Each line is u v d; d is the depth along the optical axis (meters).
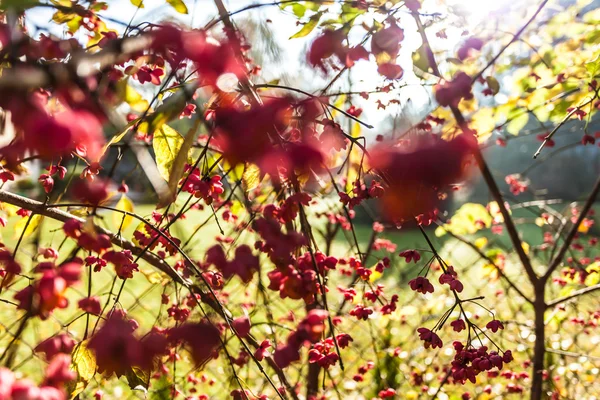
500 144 0.95
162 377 0.82
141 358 0.39
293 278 0.50
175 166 0.49
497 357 0.57
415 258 0.59
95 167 0.58
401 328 1.17
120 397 0.87
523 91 0.87
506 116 0.83
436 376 1.08
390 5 0.64
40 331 0.92
